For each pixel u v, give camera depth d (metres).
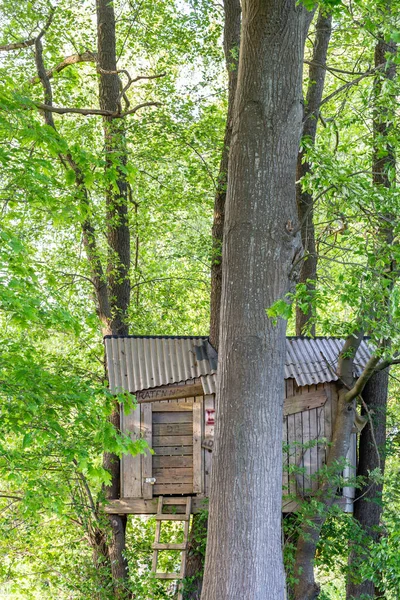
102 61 14.61
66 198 8.58
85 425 7.91
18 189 8.53
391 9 8.60
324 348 12.20
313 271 13.21
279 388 8.66
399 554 8.85
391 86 10.20
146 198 15.91
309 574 11.30
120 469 12.38
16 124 8.07
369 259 8.99
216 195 12.95
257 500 8.39
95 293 14.98
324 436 11.77
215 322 12.30
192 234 18.73
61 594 15.23
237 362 8.54
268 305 8.55
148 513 11.84
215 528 8.45
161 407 11.92
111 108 14.66
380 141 10.09
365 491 12.52
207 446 11.75
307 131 13.16
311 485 11.71
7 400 7.90
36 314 7.60
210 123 14.73
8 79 8.47
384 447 12.60
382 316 9.29
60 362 14.62
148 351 12.14
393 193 8.96
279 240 8.60
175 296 17.36
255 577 8.26
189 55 16.03
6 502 14.31
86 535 14.14
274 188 8.59
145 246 18.72
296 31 8.52
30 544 14.47
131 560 13.46
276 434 8.60
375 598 11.79
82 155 8.13
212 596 8.30
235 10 12.95
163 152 15.17
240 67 8.73
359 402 12.87
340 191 8.86
